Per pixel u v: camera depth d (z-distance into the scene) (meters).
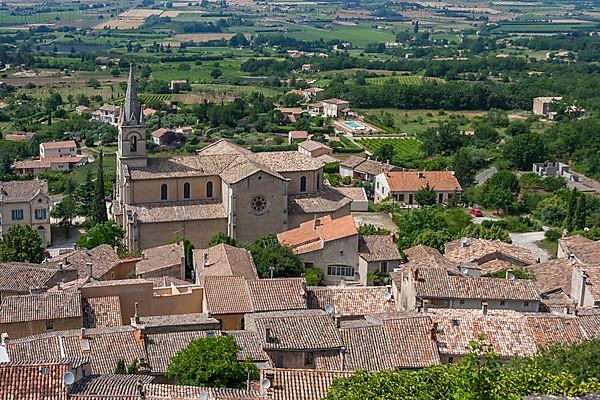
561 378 54.50
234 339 76.81
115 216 145.38
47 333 82.81
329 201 144.25
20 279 105.50
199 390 63.53
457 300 91.62
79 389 60.09
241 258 114.94
